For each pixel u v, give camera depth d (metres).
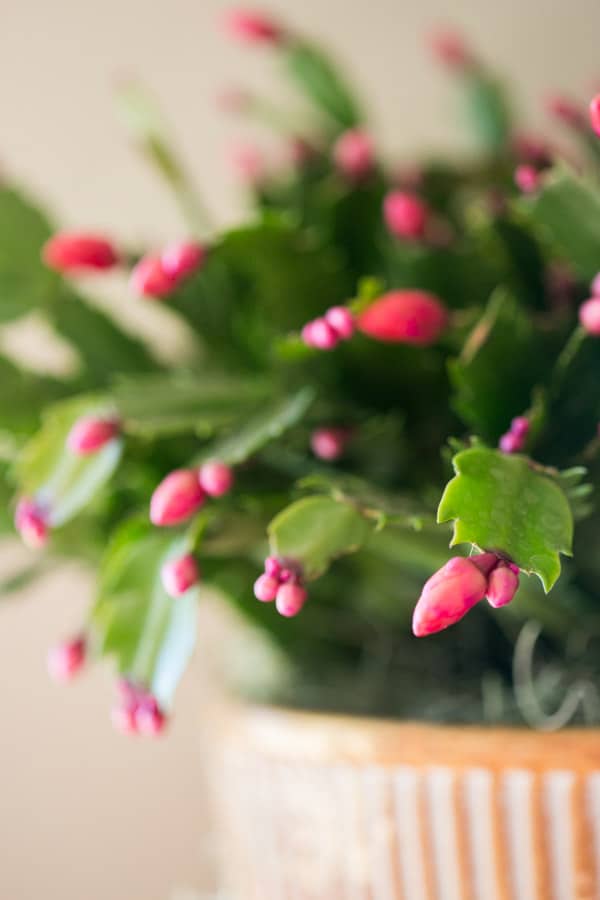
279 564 0.40
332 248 0.49
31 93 0.65
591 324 0.42
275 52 0.55
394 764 0.45
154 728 0.44
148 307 0.60
